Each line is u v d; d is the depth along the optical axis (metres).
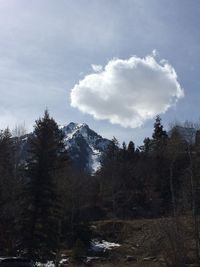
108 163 90.25
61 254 45.47
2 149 55.28
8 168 49.44
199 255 41.62
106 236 57.31
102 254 49.12
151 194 76.75
